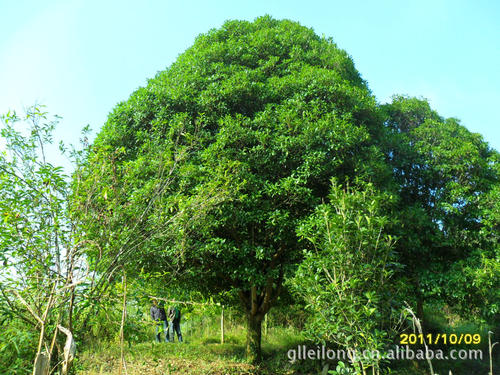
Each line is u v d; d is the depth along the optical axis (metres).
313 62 10.55
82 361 5.12
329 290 5.30
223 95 9.10
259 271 8.41
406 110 11.68
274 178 8.65
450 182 9.91
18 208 3.80
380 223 5.42
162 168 6.04
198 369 8.41
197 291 8.95
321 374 8.88
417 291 9.32
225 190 5.99
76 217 4.05
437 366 9.70
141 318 4.45
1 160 4.04
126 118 9.47
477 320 9.17
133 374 6.91
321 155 8.09
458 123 11.41
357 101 9.52
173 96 9.22
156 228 4.90
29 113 4.39
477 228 9.66
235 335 12.80
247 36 10.93
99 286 3.88
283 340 11.77
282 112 8.62
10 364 3.47
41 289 3.69
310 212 8.40
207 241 8.14
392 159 10.62
